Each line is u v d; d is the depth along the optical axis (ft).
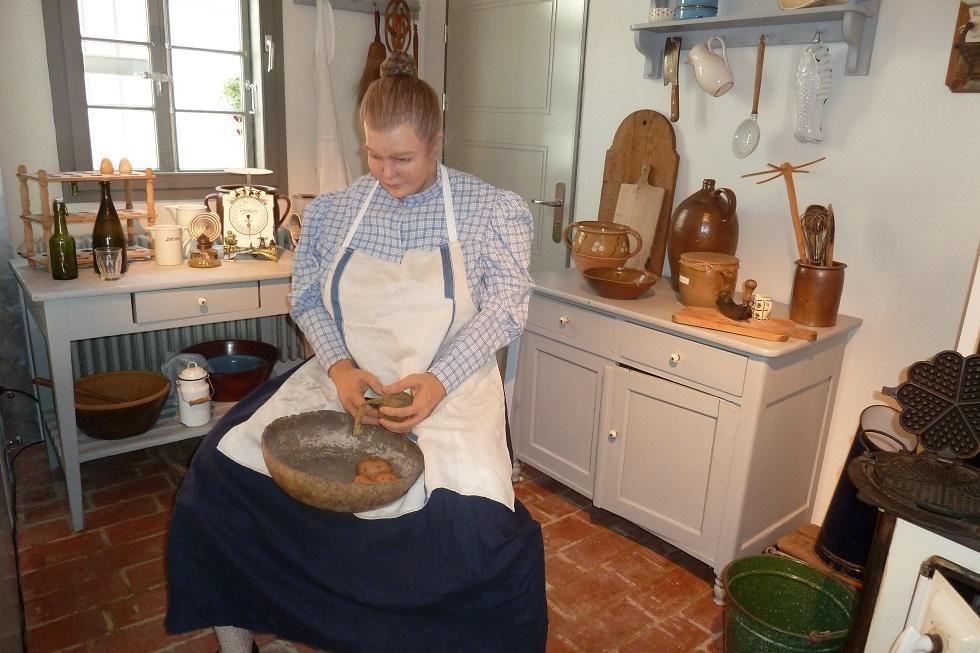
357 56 10.71
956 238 6.50
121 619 6.36
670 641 6.39
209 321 7.87
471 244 5.09
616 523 8.21
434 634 4.35
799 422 6.92
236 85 9.96
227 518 4.75
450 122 11.25
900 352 6.98
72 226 8.79
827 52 6.86
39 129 8.47
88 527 7.67
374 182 5.28
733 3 7.57
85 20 8.61
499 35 10.19
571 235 9.66
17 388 8.88
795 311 6.91
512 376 6.19
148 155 9.41
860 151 6.98
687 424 6.79
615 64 8.85
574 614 6.67
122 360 9.27
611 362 7.43
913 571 4.23
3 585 5.12
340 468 4.75
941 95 6.43
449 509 4.33
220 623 4.90
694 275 6.97
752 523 6.75
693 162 8.25
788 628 6.42
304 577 4.53
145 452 9.34
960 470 4.59
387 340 5.02
